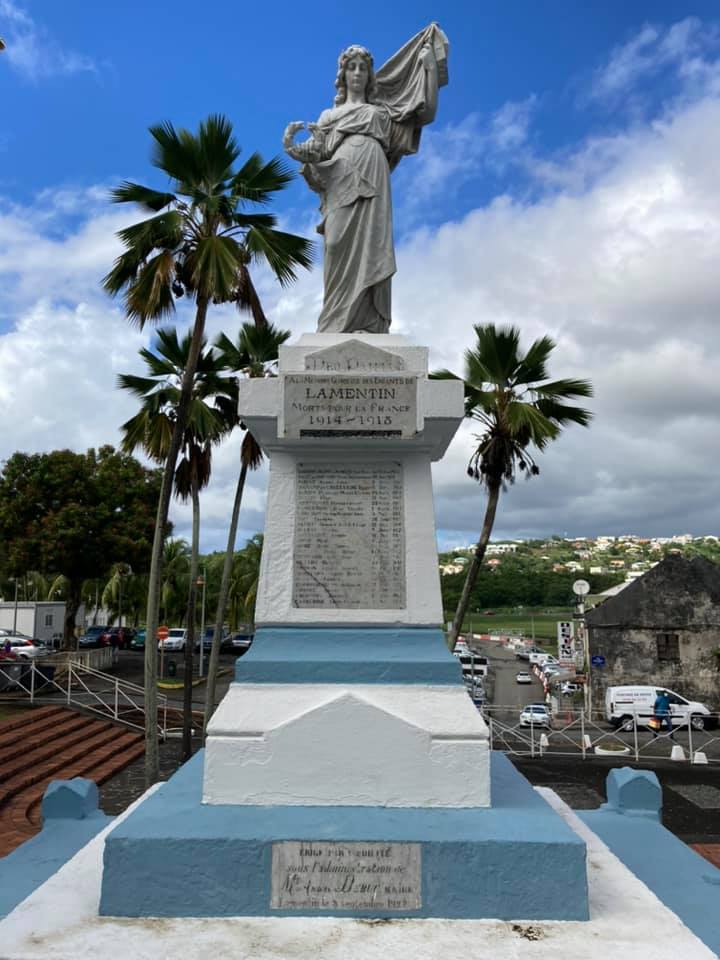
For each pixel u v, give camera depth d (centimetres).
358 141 683
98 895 470
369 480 605
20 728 1855
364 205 672
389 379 589
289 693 544
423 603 580
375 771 515
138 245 1278
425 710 534
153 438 1634
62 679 2848
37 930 423
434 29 729
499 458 1591
